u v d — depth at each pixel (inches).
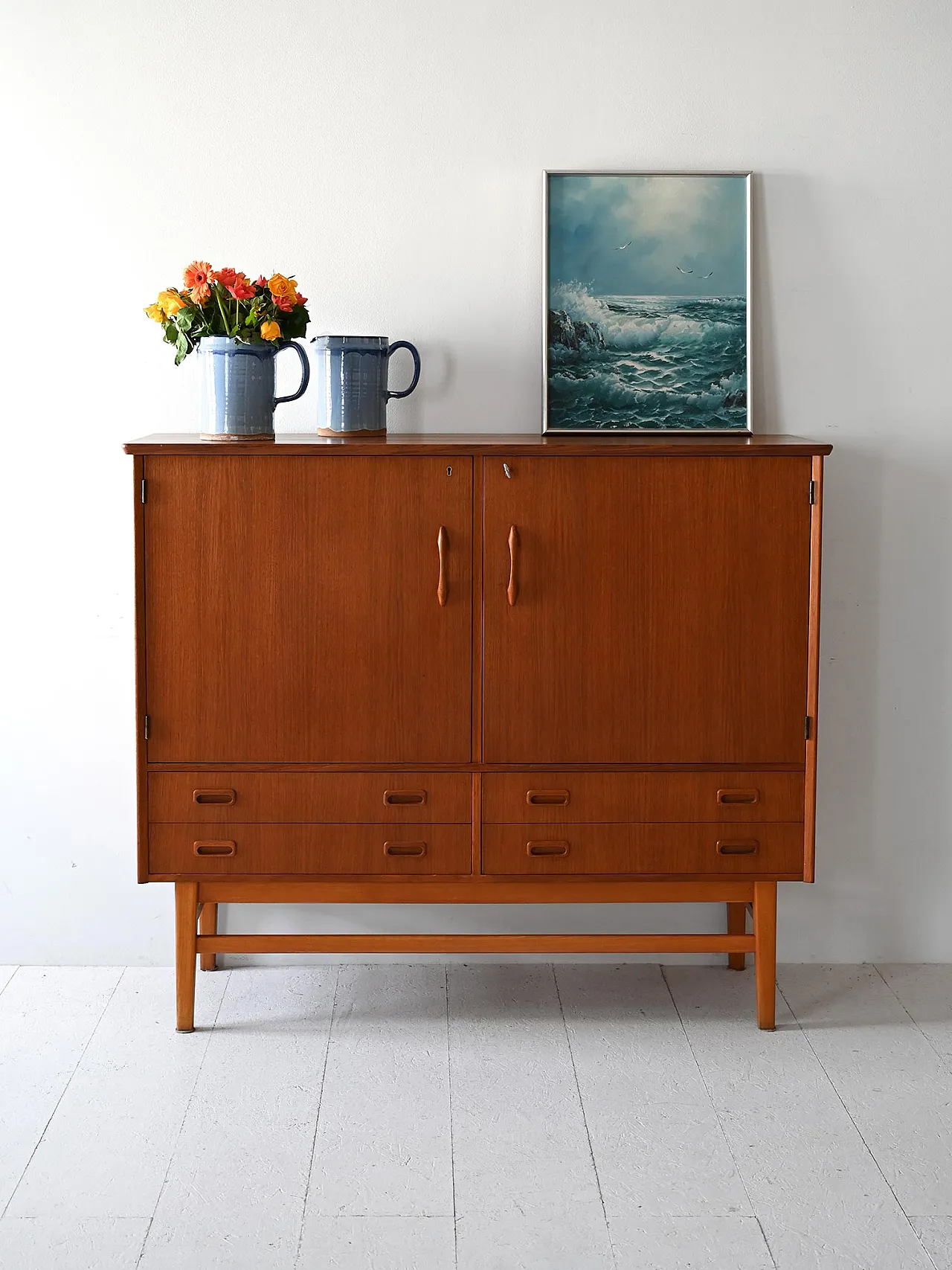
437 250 113.3
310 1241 81.2
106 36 110.3
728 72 111.3
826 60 111.1
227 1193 86.0
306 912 120.0
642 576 101.6
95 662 117.3
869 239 113.0
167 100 111.2
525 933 120.2
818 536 101.3
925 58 111.0
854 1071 102.0
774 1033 108.4
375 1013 111.5
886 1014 111.8
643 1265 79.4
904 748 119.4
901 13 110.5
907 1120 95.1
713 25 110.8
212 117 111.5
